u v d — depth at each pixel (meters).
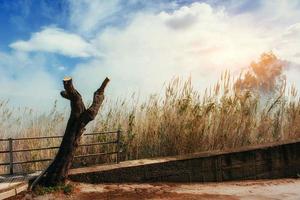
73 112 8.28
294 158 12.18
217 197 8.60
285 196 8.94
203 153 10.78
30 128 10.23
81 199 7.95
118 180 9.43
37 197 7.83
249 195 8.95
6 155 10.07
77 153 10.14
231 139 11.94
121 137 10.48
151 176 9.81
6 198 7.54
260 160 11.51
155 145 10.91
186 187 9.68
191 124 11.13
